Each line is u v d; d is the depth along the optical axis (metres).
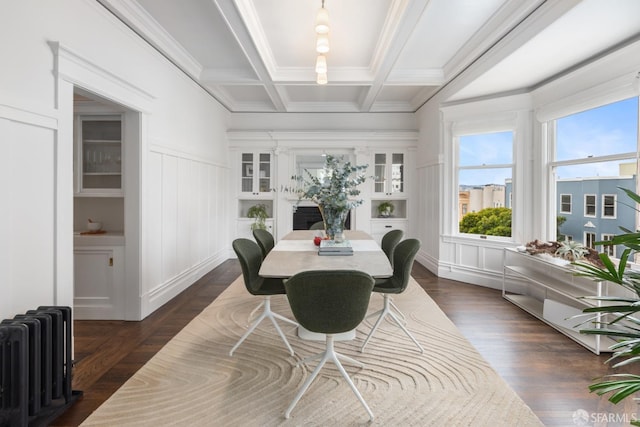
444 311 3.69
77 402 2.13
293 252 3.04
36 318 1.93
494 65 3.52
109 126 3.79
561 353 2.74
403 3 2.95
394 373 2.40
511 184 4.46
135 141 3.45
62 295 2.43
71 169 2.50
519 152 4.31
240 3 2.99
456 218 5.07
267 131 6.41
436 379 2.33
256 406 2.03
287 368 2.46
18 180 2.11
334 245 3.02
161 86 3.87
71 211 2.51
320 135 6.43
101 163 3.79
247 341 2.90
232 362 2.55
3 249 2.03
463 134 4.88
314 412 1.98
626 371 2.41
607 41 2.95
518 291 4.32
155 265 3.78
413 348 2.77
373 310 3.64
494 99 4.50
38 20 2.22
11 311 2.08
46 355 1.95
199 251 5.10
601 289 3.01
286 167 6.56
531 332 3.15
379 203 6.72
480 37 3.54
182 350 2.74
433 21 3.29
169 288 4.11
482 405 2.05
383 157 6.55
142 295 3.50
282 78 4.69
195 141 4.89
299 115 6.67
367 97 5.57
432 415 1.96
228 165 6.51
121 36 3.09
